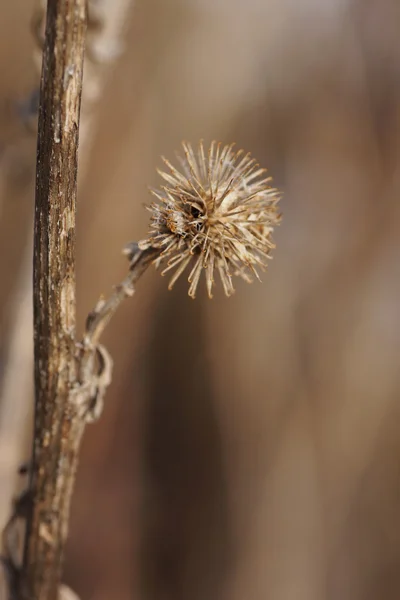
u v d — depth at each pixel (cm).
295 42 85
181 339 88
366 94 88
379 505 85
